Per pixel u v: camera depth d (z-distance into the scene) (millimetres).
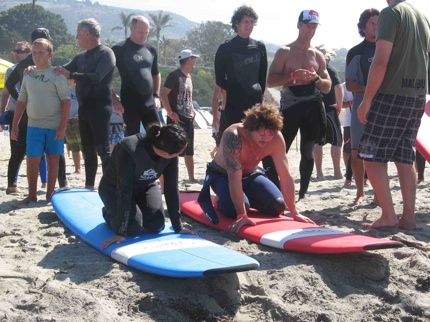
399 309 4305
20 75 7320
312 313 4156
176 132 4812
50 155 6785
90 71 6781
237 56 6766
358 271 4816
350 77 6703
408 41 5590
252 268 4297
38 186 8195
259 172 6086
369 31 6617
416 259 4953
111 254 4766
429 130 6898
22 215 6160
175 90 8766
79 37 6820
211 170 6066
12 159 7395
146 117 7234
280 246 5082
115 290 4262
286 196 5746
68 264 4629
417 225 6121
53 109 6691
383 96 5719
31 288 4203
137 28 7141
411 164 5902
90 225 5473
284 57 6711
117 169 4945
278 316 4164
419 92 5750
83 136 7004
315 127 6801
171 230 5309
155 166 4973
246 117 5465
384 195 5934
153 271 4348
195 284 4445
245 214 5613
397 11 5562
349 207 7012
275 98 22250
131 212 5172
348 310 4281
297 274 4648
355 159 7023
